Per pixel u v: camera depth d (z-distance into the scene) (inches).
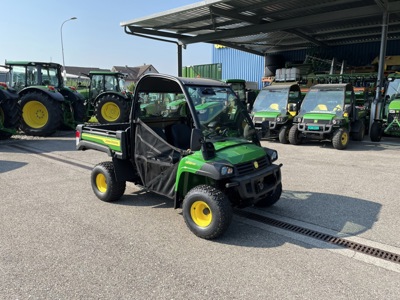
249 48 786.2
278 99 436.8
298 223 157.8
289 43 737.6
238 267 118.3
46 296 100.4
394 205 181.6
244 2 435.5
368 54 707.4
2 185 211.9
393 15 510.6
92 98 519.2
